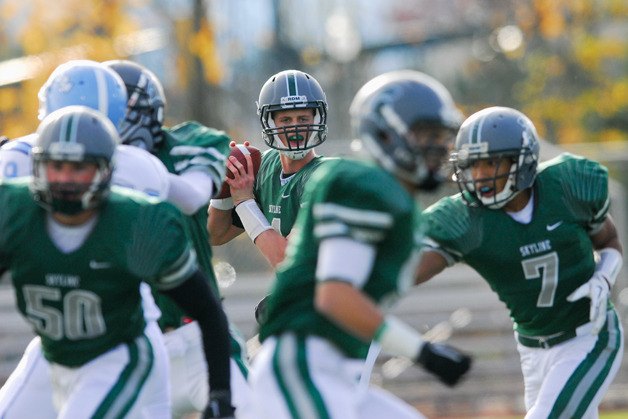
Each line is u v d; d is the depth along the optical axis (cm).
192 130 1756
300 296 1288
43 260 1365
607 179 1862
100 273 1370
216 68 5100
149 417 1480
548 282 1825
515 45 7544
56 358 1448
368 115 1292
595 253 2023
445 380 1244
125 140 1700
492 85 7931
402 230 1241
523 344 1912
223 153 1733
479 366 3809
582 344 1852
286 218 2048
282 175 2075
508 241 1808
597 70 7269
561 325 1853
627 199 4269
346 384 1285
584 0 7050
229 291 3878
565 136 7194
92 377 1433
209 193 1694
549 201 1825
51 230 1369
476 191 1789
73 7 5103
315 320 1272
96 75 1622
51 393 1562
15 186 1390
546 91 7400
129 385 1437
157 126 1731
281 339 1284
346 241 1219
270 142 2044
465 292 3925
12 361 3766
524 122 1786
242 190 2045
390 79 1309
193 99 5066
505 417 3666
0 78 5088
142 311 1474
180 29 5091
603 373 1841
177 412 1902
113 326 1422
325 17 7888
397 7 9075
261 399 1278
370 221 1219
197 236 1812
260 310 1719
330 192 1234
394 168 1288
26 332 3791
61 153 1325
